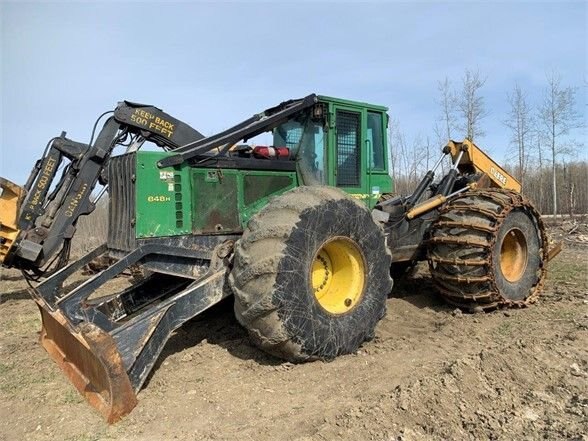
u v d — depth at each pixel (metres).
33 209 6.34
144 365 3.63
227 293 4.27
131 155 4.46
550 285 6.92
